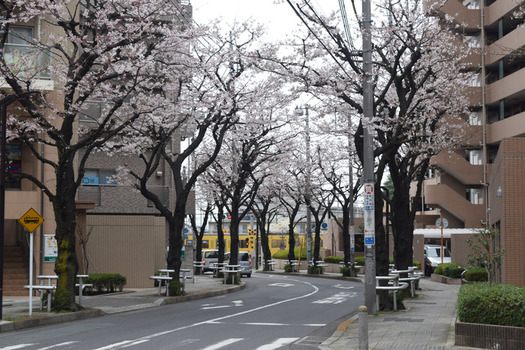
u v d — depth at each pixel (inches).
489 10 1648.6
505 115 1672.0
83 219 1029.8
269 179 1565.0
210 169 1439.5
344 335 500.4
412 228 999.6
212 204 1898.4
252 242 2999.5
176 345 441.7
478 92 1651.1
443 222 1432.1
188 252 1464.1
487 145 1669.5
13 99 626.5
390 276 681.0
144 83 817.5
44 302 671.8
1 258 584.4
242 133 1092.5
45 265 927.7
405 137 765.9
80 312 653.3
